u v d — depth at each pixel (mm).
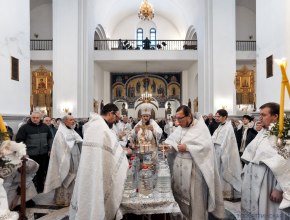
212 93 13359
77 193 2090
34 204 4070
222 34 13328
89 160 1961
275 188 2115
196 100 17719
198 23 15734
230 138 4188
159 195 2182
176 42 24359
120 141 3070
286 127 1826
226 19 13320
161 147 2748
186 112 2729
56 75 13695
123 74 22719
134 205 2043
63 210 3867
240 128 5941
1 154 1731
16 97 6762
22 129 4730
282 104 1773
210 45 13734
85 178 1937
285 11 5082
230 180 4133
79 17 14172
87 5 14523
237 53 15109
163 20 24547
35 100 14750
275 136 1877
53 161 4070
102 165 1953
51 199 4434
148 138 3928
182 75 22203
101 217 1828
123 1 20953
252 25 18344
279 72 5262
